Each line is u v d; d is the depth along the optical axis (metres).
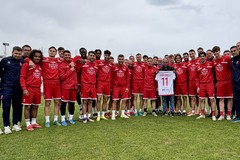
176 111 9.49
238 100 7.30
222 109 7.80
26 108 6.51
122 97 8.52
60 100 7.39
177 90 9.06
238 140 5.17
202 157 4.17
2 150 4.76
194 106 9.04
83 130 6.39
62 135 5.88
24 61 6.91
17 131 6.39
